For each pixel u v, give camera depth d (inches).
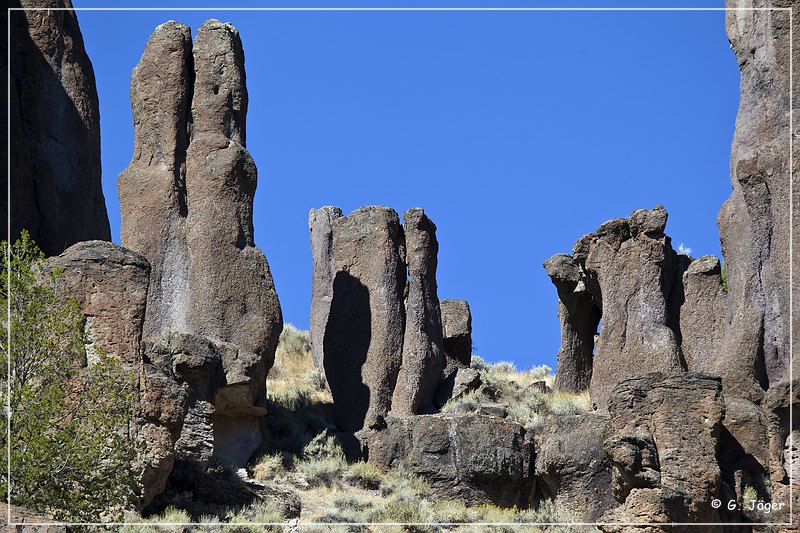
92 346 1923.0
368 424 2314.2
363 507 2124.8
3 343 1791.3
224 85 2402.8
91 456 1747.0
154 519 1903.3
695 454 2016.5
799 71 2279.8
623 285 2390.5
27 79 2276.1
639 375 2073.1
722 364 2190.0
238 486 2068.2
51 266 1947.6
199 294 2304.4
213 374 2170.3
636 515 1961.1
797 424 2044.8
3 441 1729.8
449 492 2241.6
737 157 2299.5
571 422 2214.6
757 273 2224.4
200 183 2354.8
